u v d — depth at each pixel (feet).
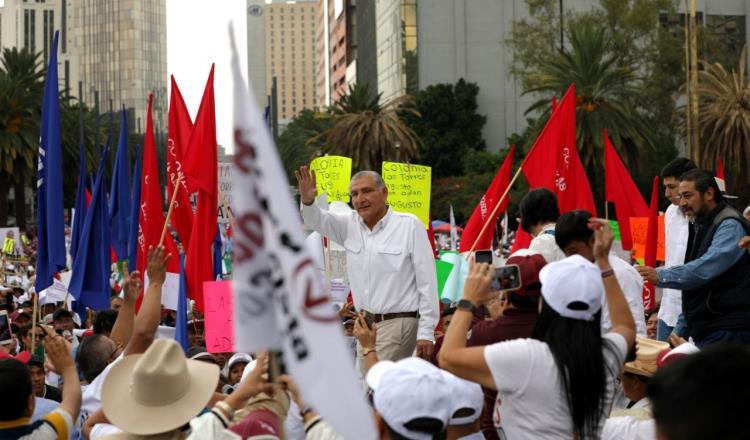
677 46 178.91
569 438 13.66
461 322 14.03
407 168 34.01
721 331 21.75
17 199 158.40
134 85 628.69
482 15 290.15
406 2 291.38
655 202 33.88
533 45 187.32
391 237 24.43
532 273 15.60
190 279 36.01
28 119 141.49
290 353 9.30
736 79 138.21
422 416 12.34
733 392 7.39
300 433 18.29
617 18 181.47
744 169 140.05
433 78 290.35
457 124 271.69
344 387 9.46
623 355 14.25
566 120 32.94
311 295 9.43
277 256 9.29
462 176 258.37
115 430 18.16
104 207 39.88
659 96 178.50
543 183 33.01
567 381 13.46
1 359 15.29
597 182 149.79
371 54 356.18
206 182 36.27
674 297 27.55
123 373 15.88
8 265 85.92
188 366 16.01
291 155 299.58
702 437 7.36
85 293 39.75
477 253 17.12
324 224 25.12
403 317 24.41
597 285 13.58
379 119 170.71
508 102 287.28
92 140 154.20
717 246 21.45
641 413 16.85
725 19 249.96
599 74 146.51
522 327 15.56
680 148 195.72
